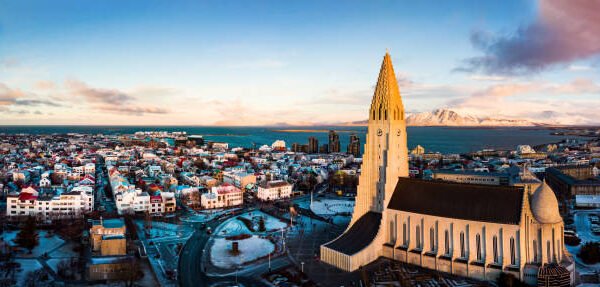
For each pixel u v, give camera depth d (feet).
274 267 640.58
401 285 569.23
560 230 573.33
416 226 650.43
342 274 609.42
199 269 633.61
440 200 641.81
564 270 543.39
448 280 584.81
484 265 581.12
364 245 655.76
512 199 588.91
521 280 558.97
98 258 625.82
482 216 593.83
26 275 588.50
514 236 568.41
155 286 568.00
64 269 592.19
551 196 577.02
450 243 613.52
